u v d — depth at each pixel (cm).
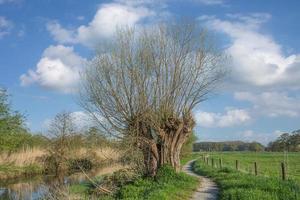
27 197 3331
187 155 8162
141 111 3091
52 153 5706
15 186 4141
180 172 3195
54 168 5603
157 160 3181
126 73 3078
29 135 6309
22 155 5544
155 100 3150
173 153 3209
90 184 3522
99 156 5653
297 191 2130
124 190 2628
